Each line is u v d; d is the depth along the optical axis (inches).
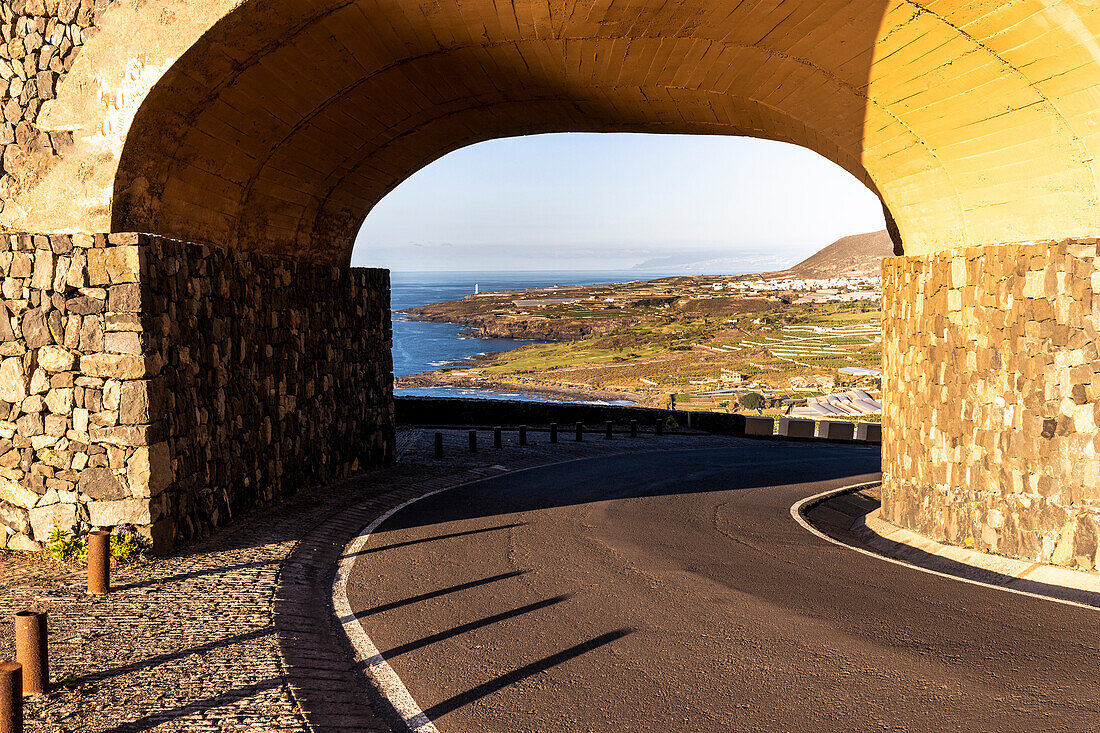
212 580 325.7
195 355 396.8
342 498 519.8
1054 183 353.4
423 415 1045.2
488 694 228.4
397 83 443.5
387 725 209.8
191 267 394.6
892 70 363.3
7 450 366.6
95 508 359.3
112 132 350.3
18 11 355.6
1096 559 336.8
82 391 358.3
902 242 496.7
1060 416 346.9
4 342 363.6
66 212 359.3
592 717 212.7
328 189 531.8
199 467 399.2
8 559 354.0
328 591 331.9
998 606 307.9
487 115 536.1
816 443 1066.7
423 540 425.1
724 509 527.2
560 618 295.3
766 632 278.4
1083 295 337.7
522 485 617.6
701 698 223.9
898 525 477.7
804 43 371.2
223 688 221.9
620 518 489.7
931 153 403.2
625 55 422.0
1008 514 373.1
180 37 339.0
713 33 384.8
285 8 337.7
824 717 210.7
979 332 391.5
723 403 4010.8
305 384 533.3
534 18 374.3
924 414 444.1
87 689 218.7
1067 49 297.7
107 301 354.0
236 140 410.0
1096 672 238.5
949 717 209.3
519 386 6392.7
